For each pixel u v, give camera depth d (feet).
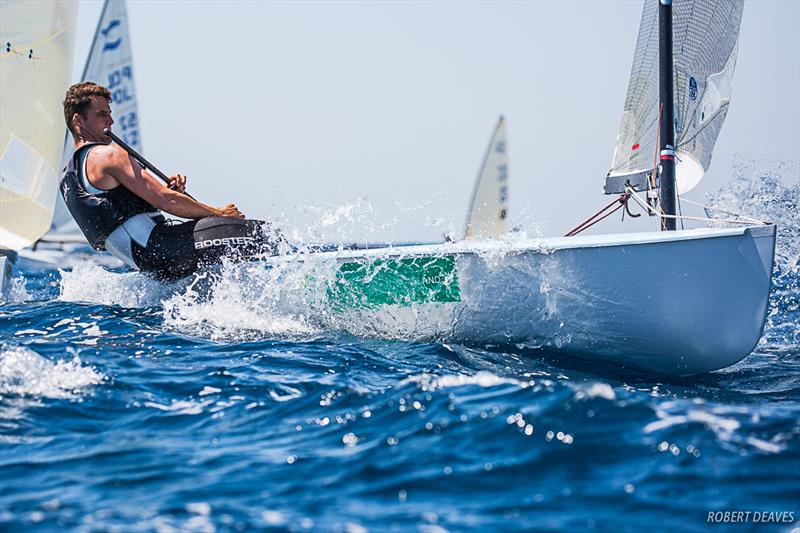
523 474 24.25
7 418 30.04
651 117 59.72
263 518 21.80
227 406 32.12
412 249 46.16
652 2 59.16
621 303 42.37
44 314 50.19
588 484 23.48
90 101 52.03
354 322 48.78
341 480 24.40
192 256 51.11
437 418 29.04
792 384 41.42
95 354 39.29
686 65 59.26
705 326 41.52
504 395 31.22
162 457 26.50
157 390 33.96
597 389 30.68
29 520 21.61
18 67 89.86
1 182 90.07
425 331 47.14
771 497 22.49
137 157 52.85
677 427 27.17
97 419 30.40
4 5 87.92
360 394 33.09
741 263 40.37
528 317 44.42
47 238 168.96
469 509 22.21
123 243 51.52
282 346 43.75
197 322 49.75
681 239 40.73
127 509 22.39
